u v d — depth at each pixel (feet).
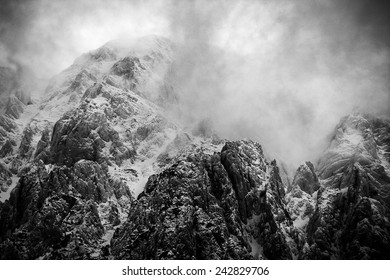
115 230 468.34
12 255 443.73
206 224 452.35
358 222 461.37
